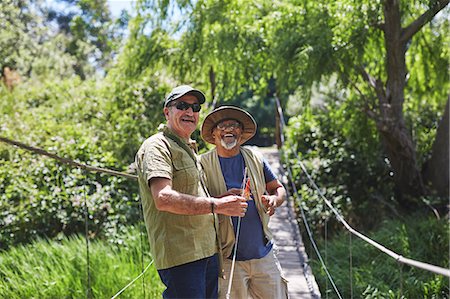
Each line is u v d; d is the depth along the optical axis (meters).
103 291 6.36
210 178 4.36
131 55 12.27
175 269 3.52
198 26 11.62
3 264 7.10
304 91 10.02
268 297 4.29
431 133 12.32
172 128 3.63
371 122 11.86
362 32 9.68
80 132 10.63
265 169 4.55
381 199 11.44
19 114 12.20
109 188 9.45
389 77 10.52
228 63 11.46
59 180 9.57
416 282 7.50
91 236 8.84
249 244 4.27
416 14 10.68
